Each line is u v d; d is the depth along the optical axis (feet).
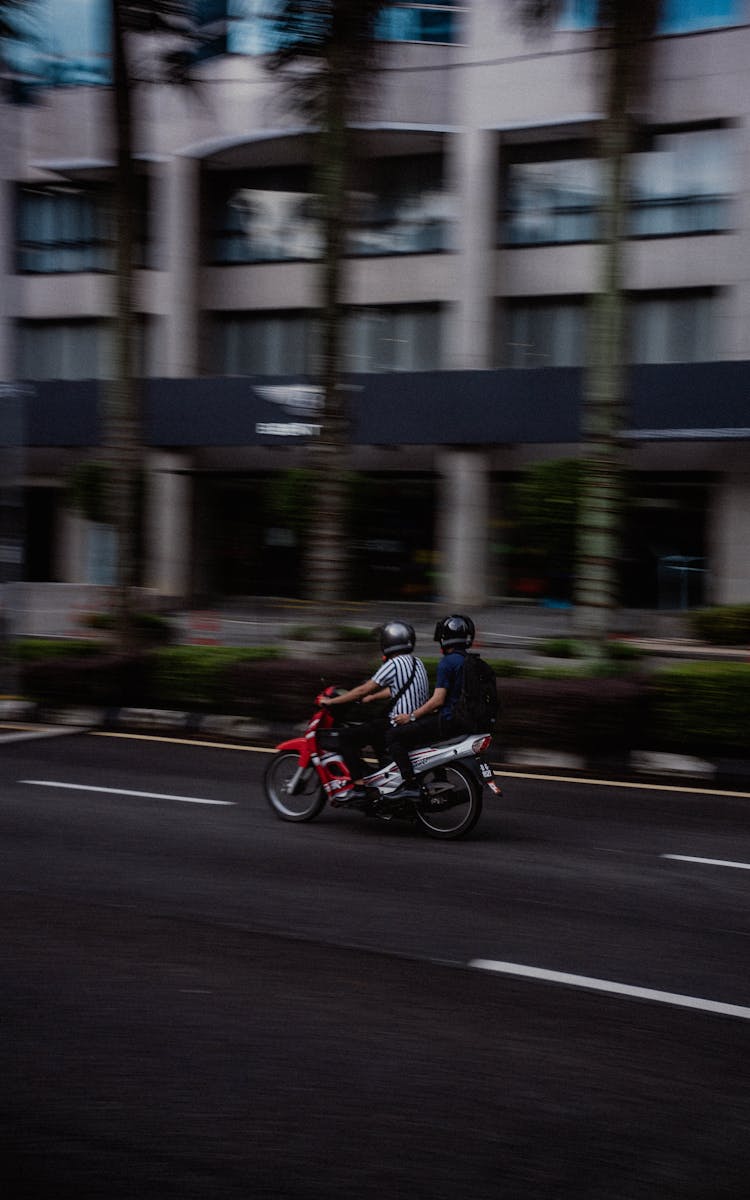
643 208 88.69
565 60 87.66
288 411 95.25
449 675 29.40
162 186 101.50
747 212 84.69
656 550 91.25
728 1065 15.75
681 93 85.25
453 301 94.79
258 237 102.68
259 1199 12.14
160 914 22.16
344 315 48.42
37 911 22.24
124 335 52.85
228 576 106.22
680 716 39.24
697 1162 13.14
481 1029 16.78
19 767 37.76
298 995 17.98
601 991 18.42
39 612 89.97
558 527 74.69
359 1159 12.99
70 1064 15.31
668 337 89.35
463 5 90.22
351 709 30.91
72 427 103.40
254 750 41.96
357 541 94.38
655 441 87.10
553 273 92.22
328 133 47.65
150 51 56.08
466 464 94.43
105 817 30.60
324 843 28.45
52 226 104.99
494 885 24.67
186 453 104.17
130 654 48.65
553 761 39.63
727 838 29.37
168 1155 13.00
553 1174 12.79
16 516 52.24
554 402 88.84
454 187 93.97
